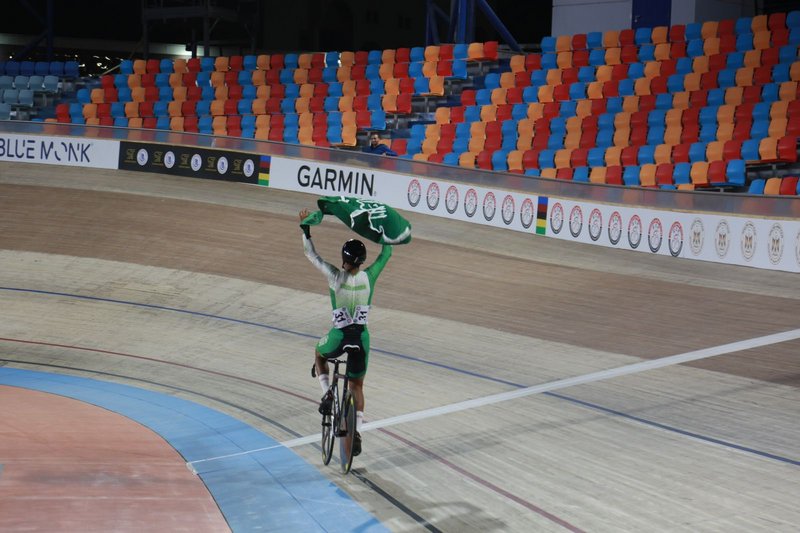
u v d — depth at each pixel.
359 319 6.59
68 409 8.98
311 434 8.04
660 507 5.91
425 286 13.95
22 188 19.97
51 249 15.93
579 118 20.52
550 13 35.28
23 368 10.74
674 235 15.42
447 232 17.33
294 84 25.52
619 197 16.17
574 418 8.05
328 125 23.42
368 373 10.02
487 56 24.06
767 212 14.15
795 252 13.74
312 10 35.97
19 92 26.92
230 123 24.66
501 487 6.44
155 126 25.53
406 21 38.66
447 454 7.25
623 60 22.38
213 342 11.69
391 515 5.99
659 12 23.53
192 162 21.72
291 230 17.03
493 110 22.14
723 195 14.76
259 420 8.59
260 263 15.17
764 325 11.16
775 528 5.47
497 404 8.62
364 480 6.72
